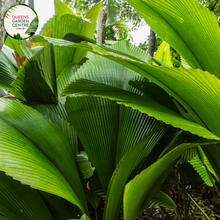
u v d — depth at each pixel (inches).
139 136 43.4
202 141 34.9
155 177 35.0
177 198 80.0
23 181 24.6
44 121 39.8
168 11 30.3
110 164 43.4
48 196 38.8
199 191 91.6
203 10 27.0
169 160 32.9
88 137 42.8
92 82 33.4
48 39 25.2
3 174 34.8
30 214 35.4
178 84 24.6
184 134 41.7
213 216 71.3
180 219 62.8
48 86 49.1
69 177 36.4
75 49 64.1
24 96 50.9
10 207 33.5
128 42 59.0
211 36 30.0
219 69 33.7
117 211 41.4
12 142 29.8
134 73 49.9
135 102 28.0
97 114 44.0
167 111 28.0
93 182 44.2
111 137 44.1
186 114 42.4
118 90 32.7
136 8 34.2
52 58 47.2
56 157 36.3
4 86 51.6
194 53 34.7
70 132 49.4
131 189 31.4
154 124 43.9
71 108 42.9
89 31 66.7
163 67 21.0
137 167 42.3
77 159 43.3
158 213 76.0
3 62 58.4
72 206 42.5
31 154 30.8
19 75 44.2
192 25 30.2
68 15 56.4
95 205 48.6
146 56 57.5
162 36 37.2
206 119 28.0
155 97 41.9
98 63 48.8
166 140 44.4
